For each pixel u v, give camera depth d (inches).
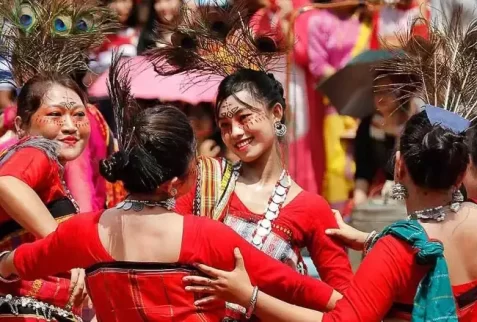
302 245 263.7
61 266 230.4
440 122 230.1
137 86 431.2
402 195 235.0
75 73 315.9
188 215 226.1
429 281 220.2
